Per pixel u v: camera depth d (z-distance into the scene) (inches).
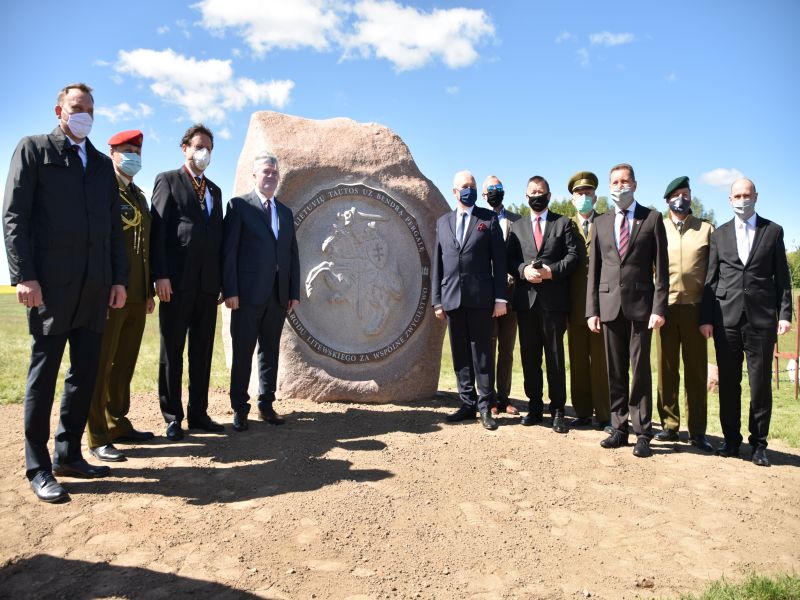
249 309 197.2
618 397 201.9
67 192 142.5
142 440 185.0
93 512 137.3
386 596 113.0
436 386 262.2
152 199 185.5
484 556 130.0
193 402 196.5
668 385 214.1
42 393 142.7
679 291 207.3
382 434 202.7
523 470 177.5
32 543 123.4
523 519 148.3
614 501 160.6
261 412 208.1
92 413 169.3
